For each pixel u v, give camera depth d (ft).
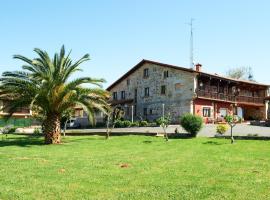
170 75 158.71
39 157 52.34
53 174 37.55
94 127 162.61
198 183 32.94
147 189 30.45
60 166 43.06
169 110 157.28
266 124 132.87
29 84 77.56
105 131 114.62
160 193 28.94
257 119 182.39
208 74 151.74
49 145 74.90
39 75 76.69
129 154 55.72
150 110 166.09
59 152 59.62
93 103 81.76
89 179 34.83
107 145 72.08
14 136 110.01
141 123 141.38
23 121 183.52
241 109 177.27
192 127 85.81
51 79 78.64
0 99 80.48
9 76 77.61
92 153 57.67
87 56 81.82
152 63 166.61
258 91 190.08
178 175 36.99
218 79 159.12
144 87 170.60
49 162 46.62
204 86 155.43
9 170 40.06
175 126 129.59
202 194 28.60
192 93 148.66
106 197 27.73
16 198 27.37
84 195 28.35
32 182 33.30
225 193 28.99
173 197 27.66
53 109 80.43
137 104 172.96
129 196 27.99
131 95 177.06
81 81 79.77
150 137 88.94
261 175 36.88
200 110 151.12
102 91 82.69
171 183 32.91
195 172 38.78
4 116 81.00
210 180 34.35
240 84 175.01
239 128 111.34
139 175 37.04
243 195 28.32
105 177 35.91
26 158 50.98
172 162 46.37
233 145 67.46
